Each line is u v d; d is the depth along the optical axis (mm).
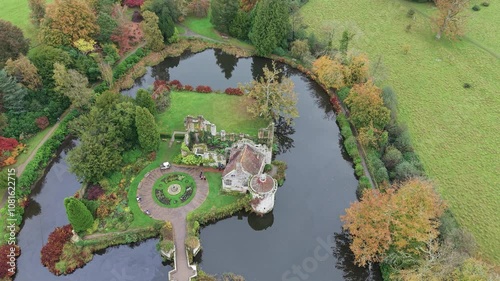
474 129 95938
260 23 110125
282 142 95625
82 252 71750
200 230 77562
